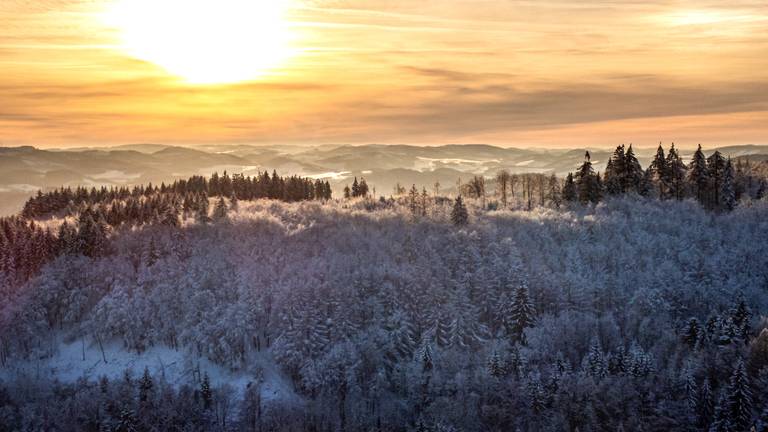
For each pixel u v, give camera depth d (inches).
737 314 3661.4
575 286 4274.1
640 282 4325.8
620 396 3238.2
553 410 3299.7
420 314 4173.2
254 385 3841.0
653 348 3622.0
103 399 3567.9
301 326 3956.7
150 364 4050.2
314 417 3531.0
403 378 3727.9
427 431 3260.3
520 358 3644.2
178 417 3489.2
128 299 4340.6
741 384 2938.0
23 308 4284.0
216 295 4394.7
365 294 4296.3
